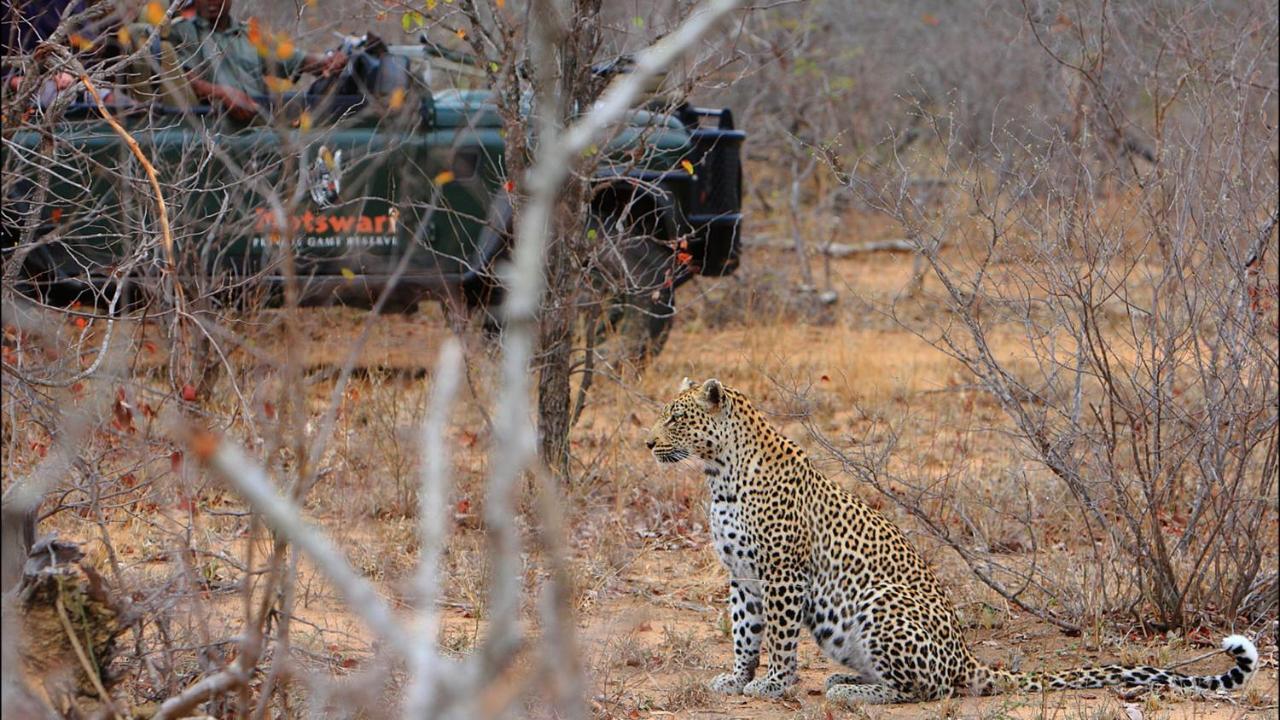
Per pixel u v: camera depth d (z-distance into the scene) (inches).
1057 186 445.4
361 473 495.8
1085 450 471.2
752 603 375.9
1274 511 526.6
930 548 488.4
